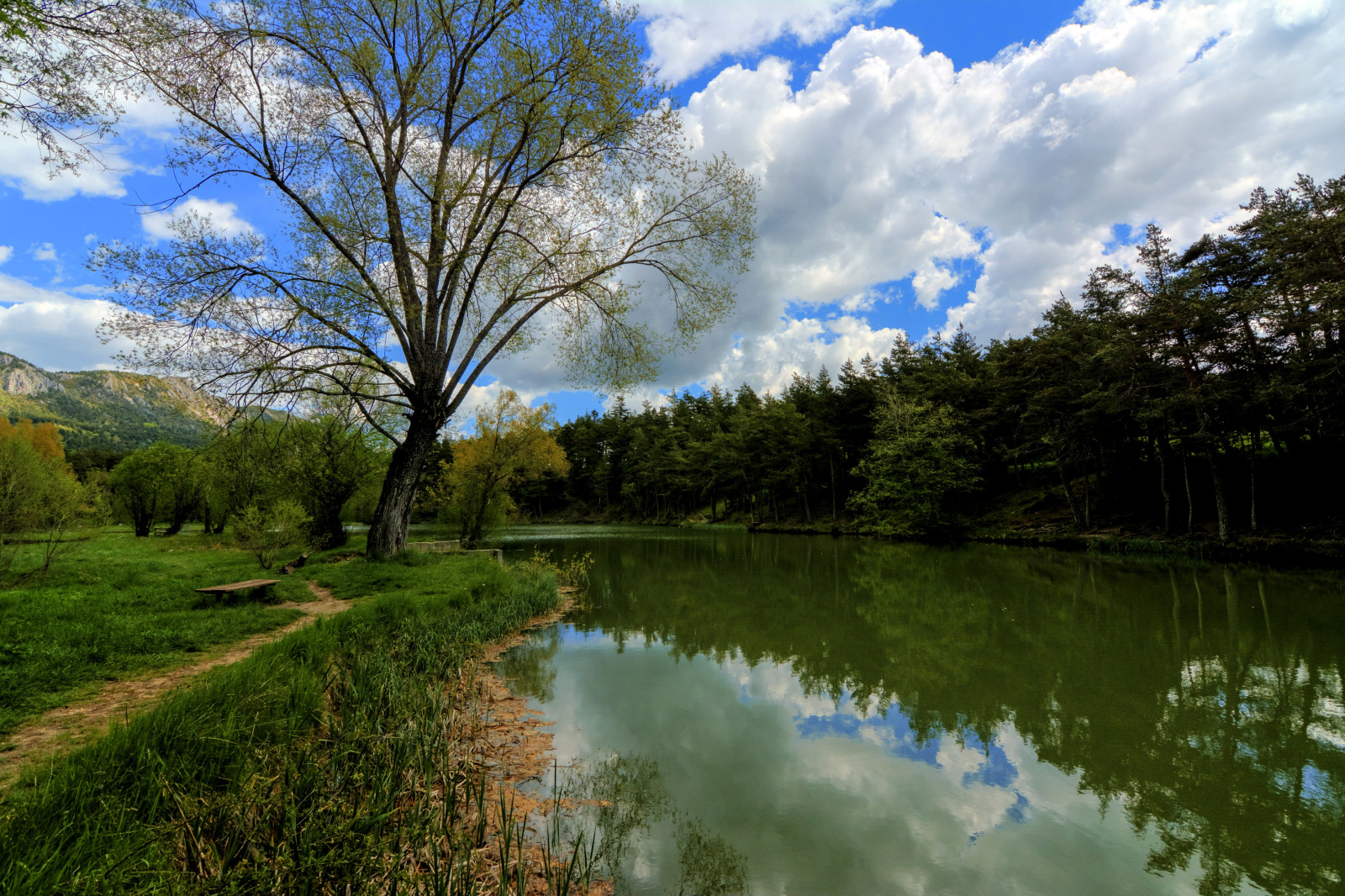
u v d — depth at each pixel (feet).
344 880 9.33
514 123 42.42
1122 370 77.00
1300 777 18.43
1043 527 96.48
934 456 102.99
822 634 38.09
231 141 37.32
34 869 8.35
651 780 18.13
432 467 142.51
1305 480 75.05
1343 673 28.27
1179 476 91.86
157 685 18.84
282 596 34.40
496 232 43.78
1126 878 13.51
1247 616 39.75
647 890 12.63
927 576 62.18
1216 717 23.41
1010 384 100.48
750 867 13.62
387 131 45.21
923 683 28.19
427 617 30.73
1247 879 13.41
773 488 161.99
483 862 12.49
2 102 20.48
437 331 47.24
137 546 70.44
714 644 35.65
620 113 42.29
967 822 15.93
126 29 25.02
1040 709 24.56
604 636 37.47
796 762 19.70
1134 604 44.68
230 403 38.86
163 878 8.71
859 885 13.06
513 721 22.38
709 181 47.98
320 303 39.34
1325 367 60.54
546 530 179.73
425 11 43.04
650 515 225.35
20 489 37.45
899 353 138.21
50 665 18.93
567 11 39.50
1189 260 74.90
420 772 14.99
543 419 93.56
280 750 14.07
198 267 35.78
